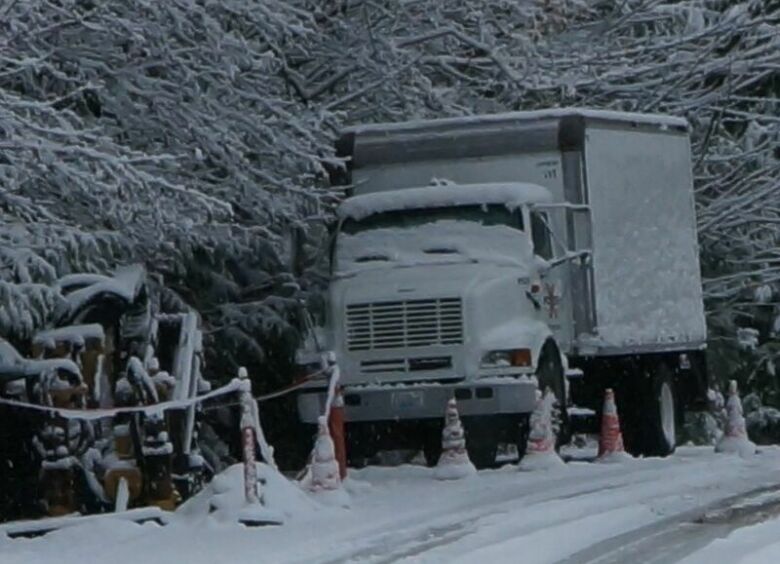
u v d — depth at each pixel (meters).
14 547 19.09
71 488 21.58
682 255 32.41
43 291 22.72
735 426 30.16
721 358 45.31
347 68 34.03
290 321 31.61
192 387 23.36
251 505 20.56
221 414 30.34
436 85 36.41
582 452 29.94
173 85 28.59
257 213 29.91
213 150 28.95
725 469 25.80
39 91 27.20
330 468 22.27
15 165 23.19
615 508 20.84
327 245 29.97
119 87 28.23
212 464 29.58
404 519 20.50
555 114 29.53
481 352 27.14
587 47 39.16
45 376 21.58
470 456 28.20
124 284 23.28
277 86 31.92
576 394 30.94
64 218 25.45
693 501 21.52
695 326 32.78
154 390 21.88
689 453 30.53
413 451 33.31
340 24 33.81
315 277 31.03
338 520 20.59
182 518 20.78
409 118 34.59
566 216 29.39
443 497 22.83
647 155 31.41
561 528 18.97
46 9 26.23
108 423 22.48
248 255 31.41
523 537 18.34
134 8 27.52
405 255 28.34
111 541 19.41
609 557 16.97
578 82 37.88
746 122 44.91
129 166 23.58
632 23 40.50
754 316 45.88
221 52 28.64
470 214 28.77
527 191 28.81
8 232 23.56
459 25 35.53
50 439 21.47
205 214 25.70
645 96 40.16
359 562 17.06
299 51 33.16
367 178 30.36
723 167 43.38
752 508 20.75
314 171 29.92
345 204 29.25
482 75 36.56
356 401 27.47
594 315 29.36
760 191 42.75
